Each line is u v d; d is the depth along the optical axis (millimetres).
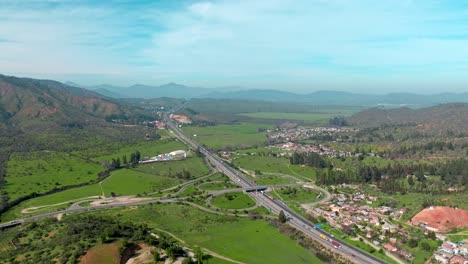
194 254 173375
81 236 171625
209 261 173375
